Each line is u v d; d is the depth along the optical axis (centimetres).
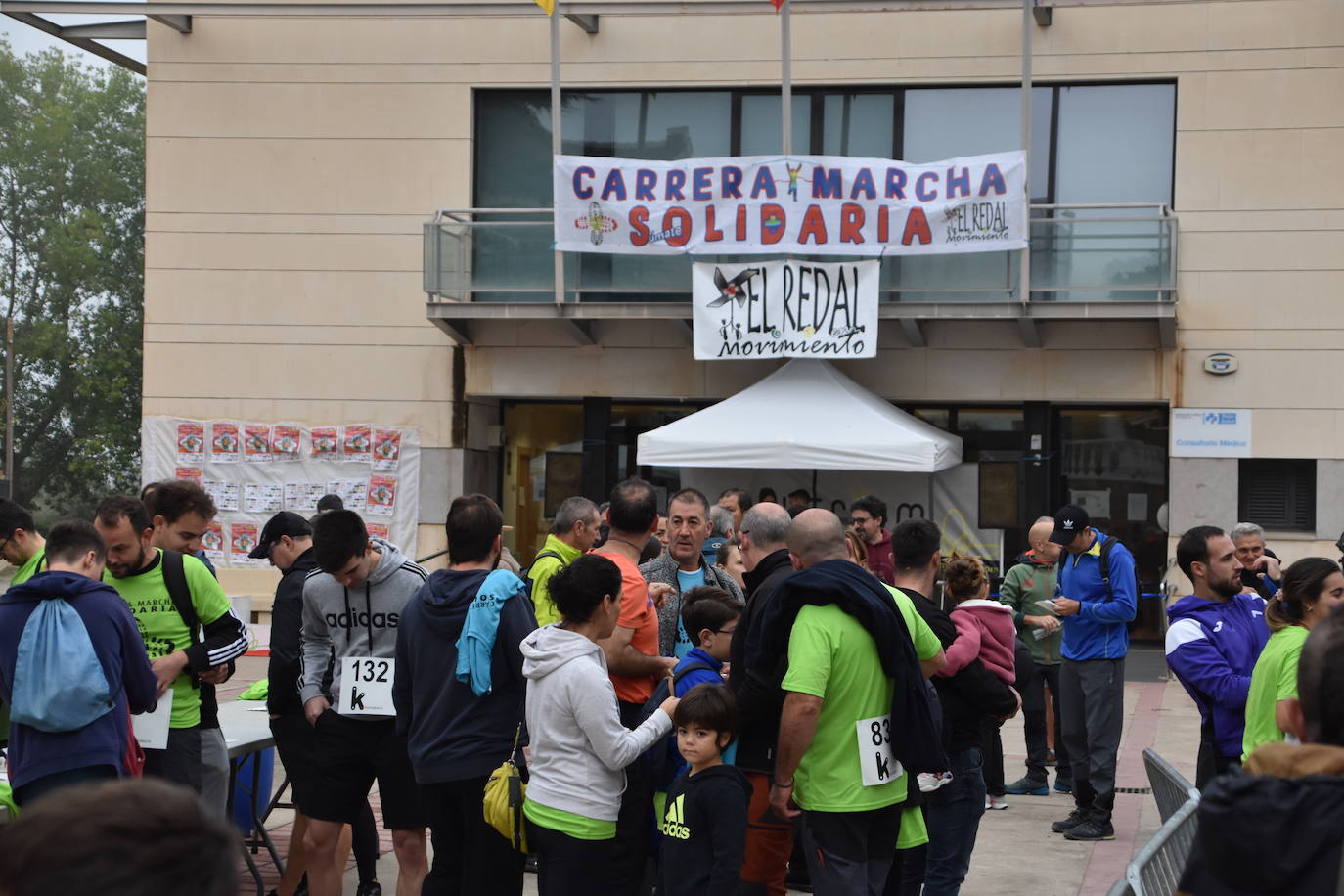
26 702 463
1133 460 1588
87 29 1719
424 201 1655
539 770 479
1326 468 1484
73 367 4075
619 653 561
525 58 1642
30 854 132
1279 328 1500
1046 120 1565
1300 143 1498
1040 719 930
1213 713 541
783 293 1511
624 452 1684
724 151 1627
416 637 523
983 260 1514
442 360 1655
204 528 599
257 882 659
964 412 1609
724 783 465
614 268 1573
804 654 459
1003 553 1588
